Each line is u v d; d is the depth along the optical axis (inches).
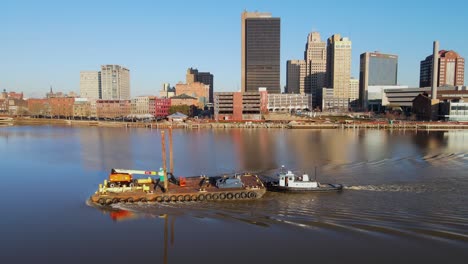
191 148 5866.1
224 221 2399.1
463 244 1979.6
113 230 2315.5
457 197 2827.3
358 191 3036.4
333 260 1872.5
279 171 3959.2
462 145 6092.5
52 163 4638.3
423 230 2155.5
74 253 2042.3
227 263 1875.0
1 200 2994.6
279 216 2448.3
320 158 4756.4
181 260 1929.1
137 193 2839.6
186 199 2824.8
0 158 5024.6
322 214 2470.5
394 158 4714.6
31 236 2263.8
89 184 3528.5
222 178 3191.4
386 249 1953.7
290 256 1925.4
